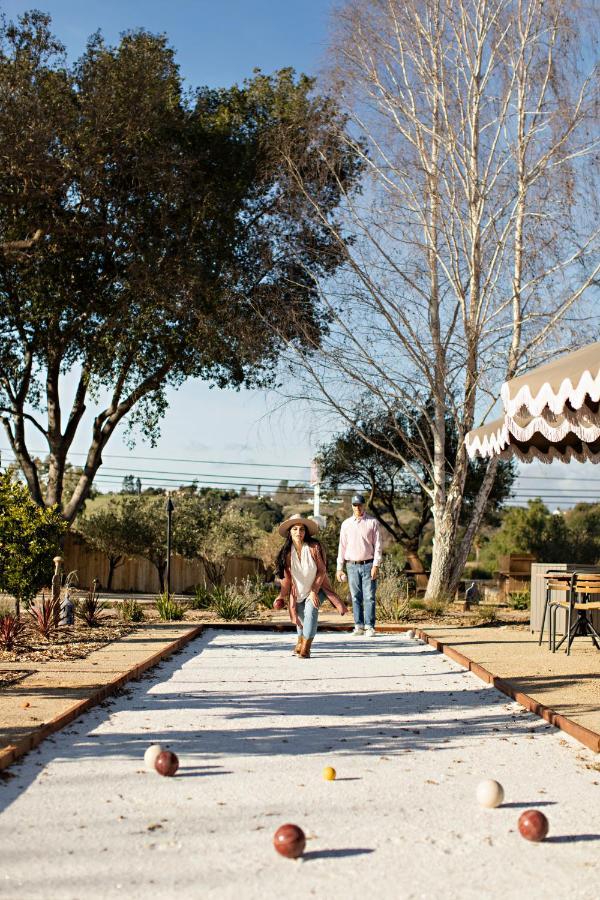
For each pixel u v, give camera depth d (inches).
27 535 506.3
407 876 143.5
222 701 314.0
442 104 761.6
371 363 781.3
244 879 140.8
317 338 822.5
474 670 397.7
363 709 304.2
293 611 464.8
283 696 329.4
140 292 815.1
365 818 175.3
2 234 815.7
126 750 230.5
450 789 199.0
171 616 688.4
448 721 284.2
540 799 192.1
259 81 941.2
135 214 823.1
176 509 1529.3
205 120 905.5
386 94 793.6
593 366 248.7
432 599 778.2
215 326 836.6
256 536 1631.4
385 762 224.8
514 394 289.7
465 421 782.5
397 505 1268.5
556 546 1692.9
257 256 866.1
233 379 921.5
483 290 769.6
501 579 1208.8
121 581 1562.5
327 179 837.2
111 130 786.8
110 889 135.0
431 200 770.8
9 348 858.8
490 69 762.2
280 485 2304.4
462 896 135.6
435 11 768.9
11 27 764.6
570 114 725.3
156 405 941.8
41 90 761.6
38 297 818.2
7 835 159.0
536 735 262.7
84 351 879.7
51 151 756.0
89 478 896.3
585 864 150.5
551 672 383.6
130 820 169.8
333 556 1110.4
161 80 820.6
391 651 498.9
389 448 1123.3
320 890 136.9
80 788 191.6
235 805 182.2
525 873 145.7
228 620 690.2
